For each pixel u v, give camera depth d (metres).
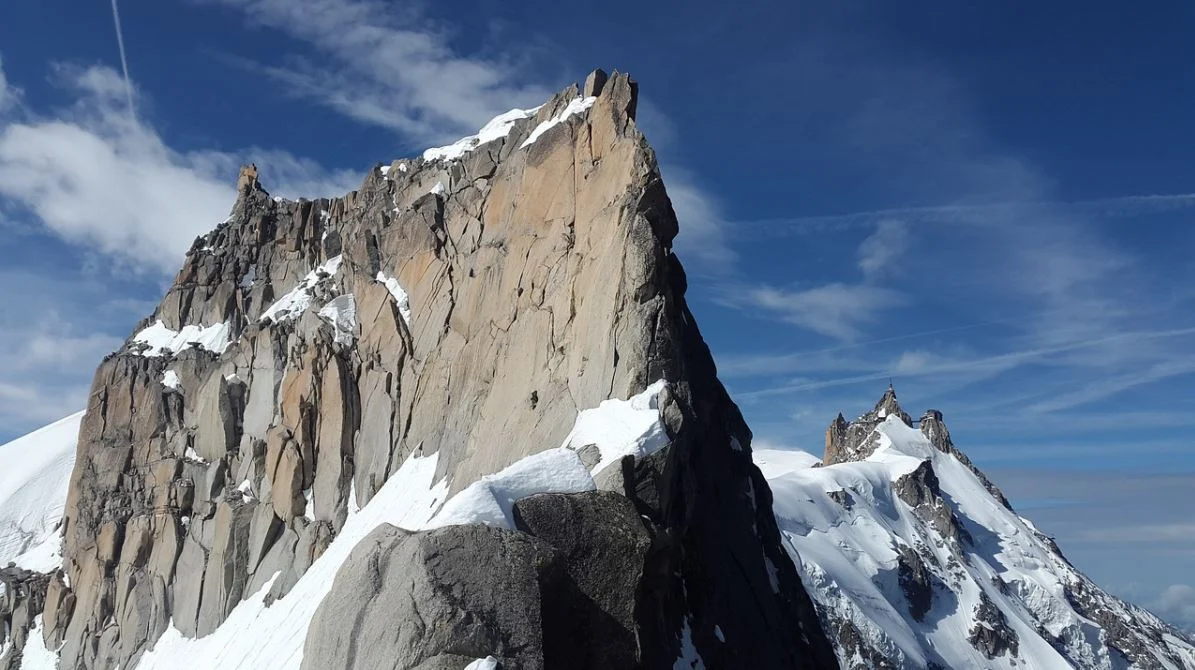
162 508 69.56
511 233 53.16
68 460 116.69
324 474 60.12
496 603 26.19
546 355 43.66
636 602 29.45
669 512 33.75
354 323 65.88
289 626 48.59
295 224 85.56
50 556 87.69
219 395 70.25
